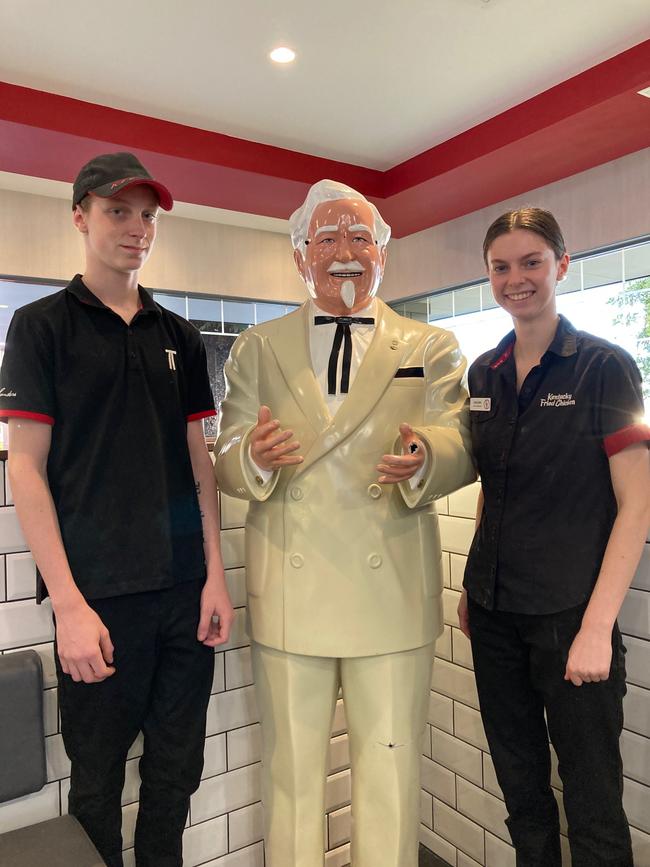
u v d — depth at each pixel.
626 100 3.00
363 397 1.25
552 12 2.64
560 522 1.15
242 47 2.84
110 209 1.09
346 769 1.72
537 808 1.27
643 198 3.58
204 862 1.50
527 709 1.25
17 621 1.25
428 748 1.79
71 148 3.41
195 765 1.21
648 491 1.09
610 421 1.10
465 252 4.65
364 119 3.55
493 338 4.62
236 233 4.98
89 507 1.08
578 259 4.07
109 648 1.06
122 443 1.11
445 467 1.18
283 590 1.25
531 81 3.19
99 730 1.10
